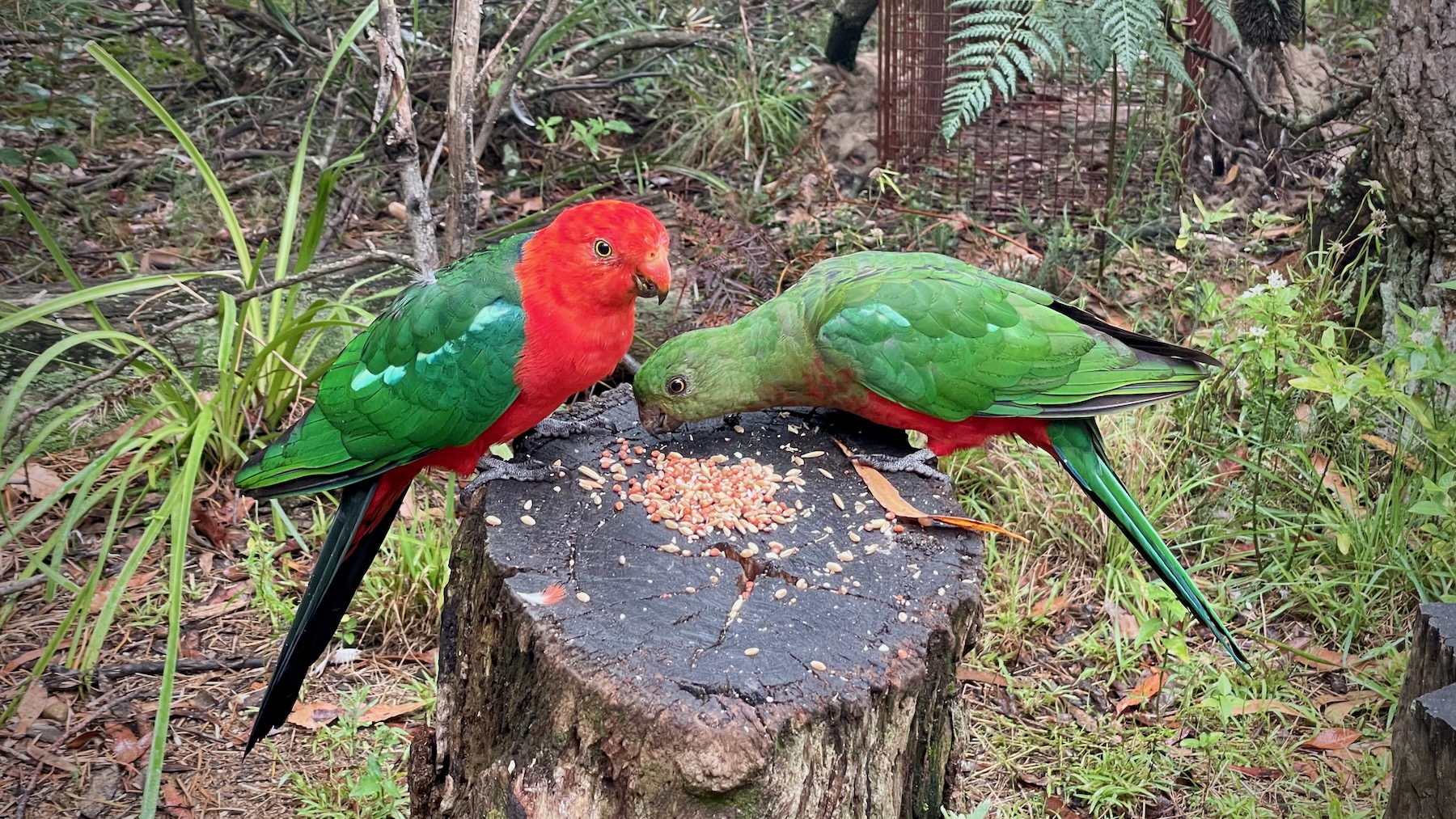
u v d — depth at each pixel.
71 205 1.54
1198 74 1.57
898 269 0.84
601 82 1.77
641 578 0.66
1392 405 1.18
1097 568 1.09
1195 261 1.34
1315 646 1.02
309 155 1.68
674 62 1.86
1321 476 1.10
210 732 0.93
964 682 0.99
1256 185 1.63
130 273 1.42
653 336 1.33
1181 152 1.59
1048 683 0.99
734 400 0.81
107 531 1.03
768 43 1.92
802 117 1.76
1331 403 1.17
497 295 0.74
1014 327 0.81
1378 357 1.07
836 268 0.85
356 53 1.57
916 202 1.57
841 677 0.60
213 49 1.86
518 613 0.64
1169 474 1.15
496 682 0.67
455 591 0.76
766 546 0.70
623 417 0.85
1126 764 0.90
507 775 0.63
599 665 0.59
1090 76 1.53
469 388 0.74
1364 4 2.07
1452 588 1.03
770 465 0.79
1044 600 1.07
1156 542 0.82
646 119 1.84
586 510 0.73
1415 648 0.80
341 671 0.99
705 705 0.57
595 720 0.59
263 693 0.96
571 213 0.73
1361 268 1.30
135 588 1.05
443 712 0.76
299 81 1.80
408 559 1.03
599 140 1.80
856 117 1.78
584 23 1.88
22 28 1.70
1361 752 0.92
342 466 0.76
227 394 1.12
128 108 1.75
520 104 1.72
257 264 1.12
